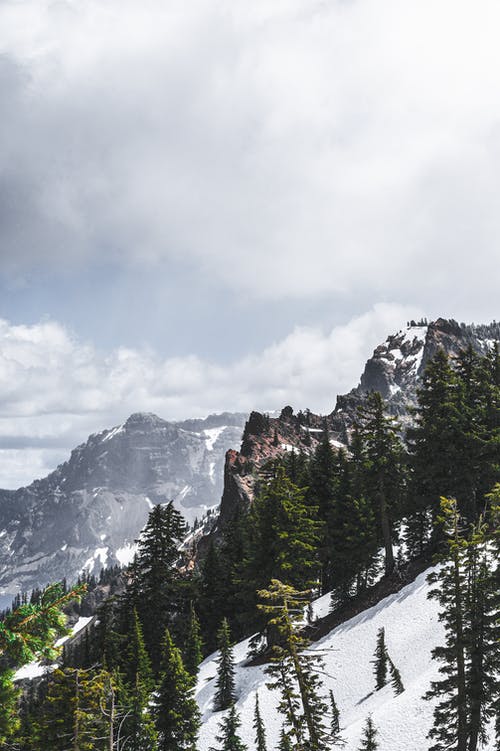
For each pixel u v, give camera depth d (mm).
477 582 24219
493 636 24000
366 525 57250
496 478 49750
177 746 35531
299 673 21844
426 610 46719
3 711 10875
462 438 50281
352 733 36062
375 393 55500
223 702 46750
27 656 10094
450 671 24922
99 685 20797
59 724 21891
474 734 24109
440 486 51438
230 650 48125
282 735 22266
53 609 10586
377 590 54688
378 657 42062
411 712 34625
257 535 54156
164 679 36281
